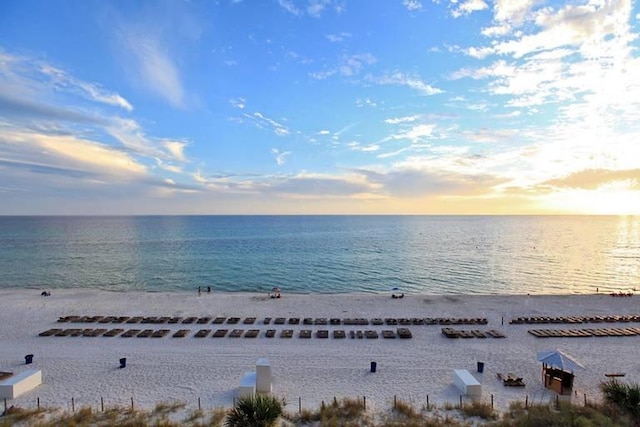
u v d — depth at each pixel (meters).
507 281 59.91
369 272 66.88
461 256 86.81
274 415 15.61
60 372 22.89
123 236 145.25
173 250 98.00
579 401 19.47
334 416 17.16
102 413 17.81
